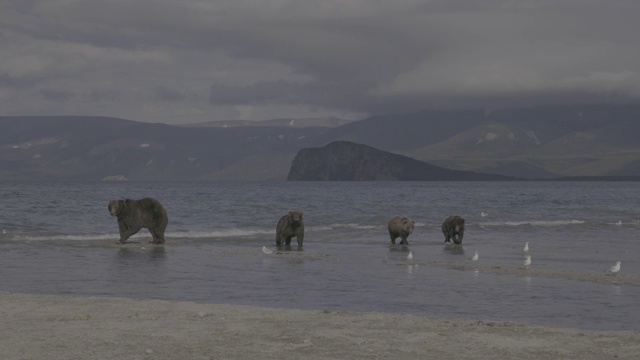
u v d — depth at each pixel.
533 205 86.44
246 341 11.84
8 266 24.58
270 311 14.80
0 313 14.12
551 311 16.62
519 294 19.08
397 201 95.75
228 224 48.88
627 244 36.81
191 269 24.06
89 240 35.16
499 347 11.66
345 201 93.81
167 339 11.92
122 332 12.43
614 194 153.75
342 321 13.75
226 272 23.33
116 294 18.77
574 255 30.66
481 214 63.91
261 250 30.94
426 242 37.59
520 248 34.22
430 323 13.66
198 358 10.68
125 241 33.66
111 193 122.69
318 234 42.22
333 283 20.98
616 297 18.67
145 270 23.72
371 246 34.69
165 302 15.81
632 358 11.05
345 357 10.86
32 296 16.42
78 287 19.94
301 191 162.12
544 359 10.93
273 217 55.66
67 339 11.82
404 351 11.30
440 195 131.50
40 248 30.89
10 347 11.20
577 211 73.25
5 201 77.50
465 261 27.48
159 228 34.16
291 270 23.97
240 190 171.25
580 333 12.87
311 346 11.54
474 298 18.39
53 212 56.59
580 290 19.84
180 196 112.88
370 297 18.50
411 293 19.19
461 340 12.14
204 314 14.23
